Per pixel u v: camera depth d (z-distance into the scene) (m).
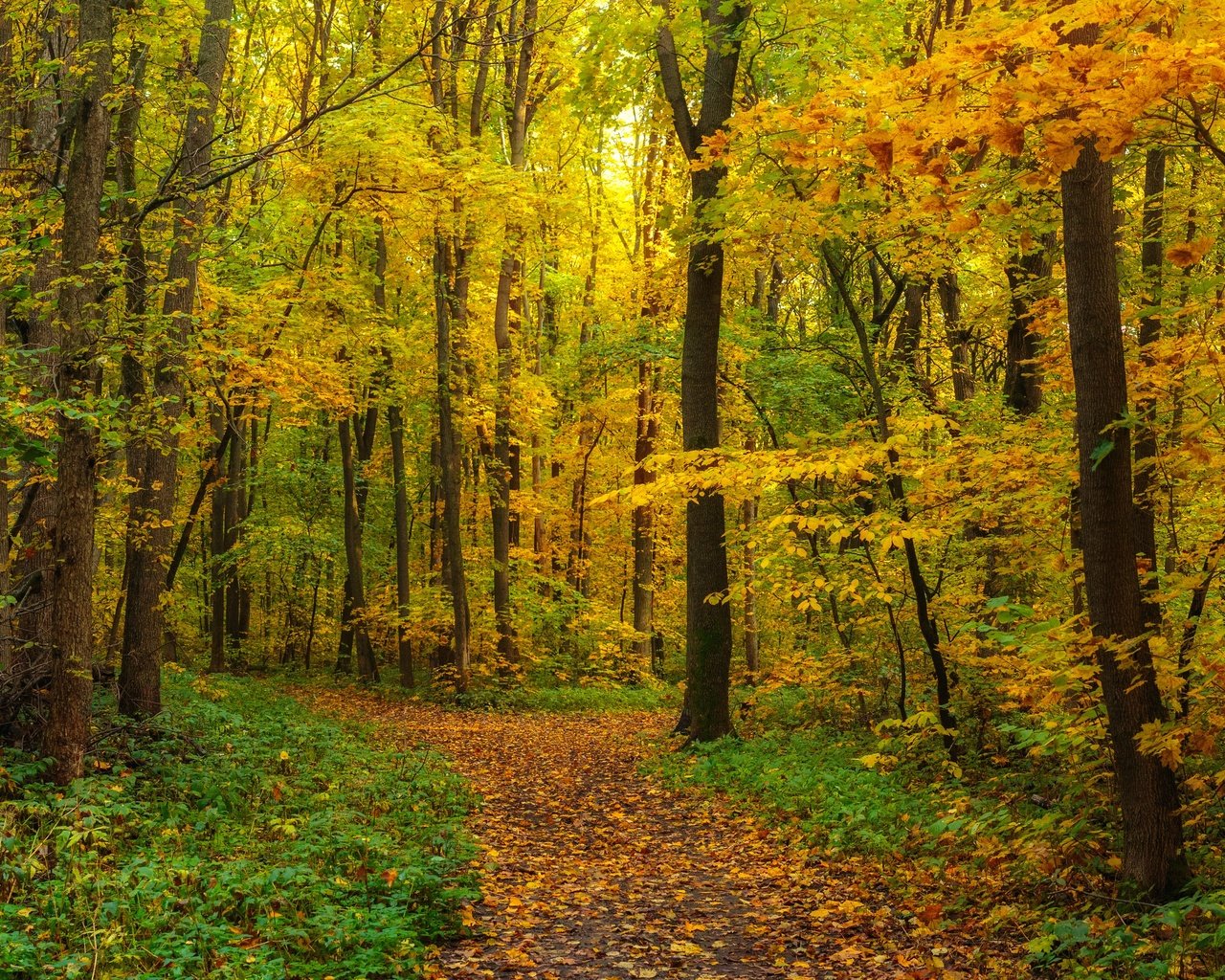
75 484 7.67
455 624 21.27
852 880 6.88
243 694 16.42
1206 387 5.46
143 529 10.59
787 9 10.41
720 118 12.17
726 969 5.40
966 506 7.88
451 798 9.77
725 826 9.00
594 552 29.62
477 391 21.86
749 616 22.38
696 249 12.57
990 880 6.31
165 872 5.64
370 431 25.11
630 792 10.92
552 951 5.70
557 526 29.41
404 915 5.71
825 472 7.65
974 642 9.20
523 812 10.04
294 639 30.34
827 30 10.59
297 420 18.58
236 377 12.13
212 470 13.63
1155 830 5.39
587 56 12.55
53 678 7.58
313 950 5.04
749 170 6.85
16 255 8.35
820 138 4.85
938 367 17.73
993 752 9.70
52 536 9.38
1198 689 5.42
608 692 23.17
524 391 22.05
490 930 5.98
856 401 14.81
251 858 6.46
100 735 8.78
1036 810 7.29
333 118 14.21
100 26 7.96
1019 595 10.41
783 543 9.23
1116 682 5.52
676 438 27.08
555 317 28.98
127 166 10.64
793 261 13.06
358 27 16.25
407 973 4.98
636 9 12.61
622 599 29.55
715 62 12.19
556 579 25.25
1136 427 6.04
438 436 24.69
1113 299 5.56
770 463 7.89
